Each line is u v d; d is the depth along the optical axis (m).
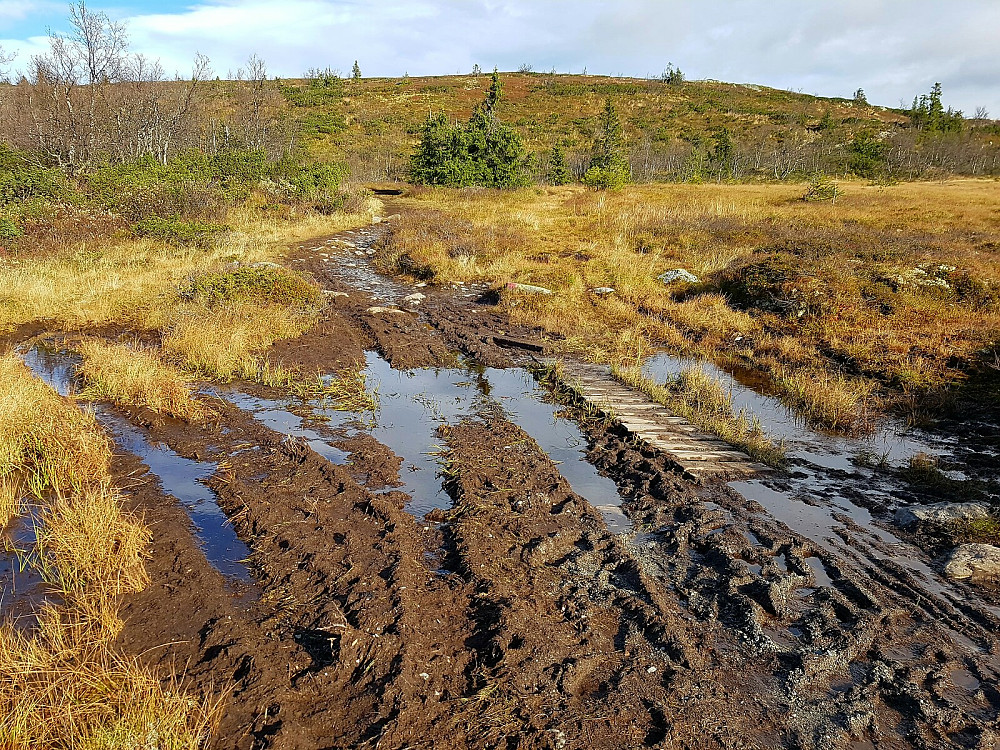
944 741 3.08
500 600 3.87
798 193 26.70
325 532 4.58
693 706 3.20
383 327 10.04
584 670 3.41
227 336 8.53
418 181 30.94
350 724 2.99
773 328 10.50
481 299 12.23
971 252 13.96
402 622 3.58
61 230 13.08
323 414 6.88
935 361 8.61
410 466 5.76
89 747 2.74
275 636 3.57
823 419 7.29
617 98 64.38
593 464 6.07
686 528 4.85
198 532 4.62
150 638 3.55
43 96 23.66
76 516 4.39
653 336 10.35
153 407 6.63
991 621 3.96
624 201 24.23
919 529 4.96
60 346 8.67
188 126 28.48
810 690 3.38
